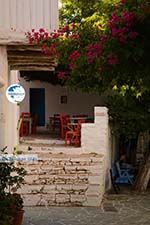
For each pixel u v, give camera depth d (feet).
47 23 32.94
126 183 57.57
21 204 31.45
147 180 54.70
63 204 44.09
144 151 61.77
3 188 30.60
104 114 50.96
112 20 23.73
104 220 38.86
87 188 44.21
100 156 48.67
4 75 35.06
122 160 62.49
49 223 37.37
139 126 57.98
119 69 23.94
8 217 28.37
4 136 37.27
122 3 24.43
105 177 50.93
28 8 32.83
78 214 40.86
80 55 25.99
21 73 73.51
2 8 32.71
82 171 45.03
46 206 43.80
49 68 41.78
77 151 50.85
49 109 80.89
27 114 72.79
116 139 62.90
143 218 39.73
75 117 69.92
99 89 44.16
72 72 27.99
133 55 22.90
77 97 80.48
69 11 58.70
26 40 32.60
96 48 24.12
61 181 44.55
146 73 23.63
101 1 42.96
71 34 28.78
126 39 23.09
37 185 44.21
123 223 37.93
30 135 69.92
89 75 26.76
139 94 52.39
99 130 50.80
